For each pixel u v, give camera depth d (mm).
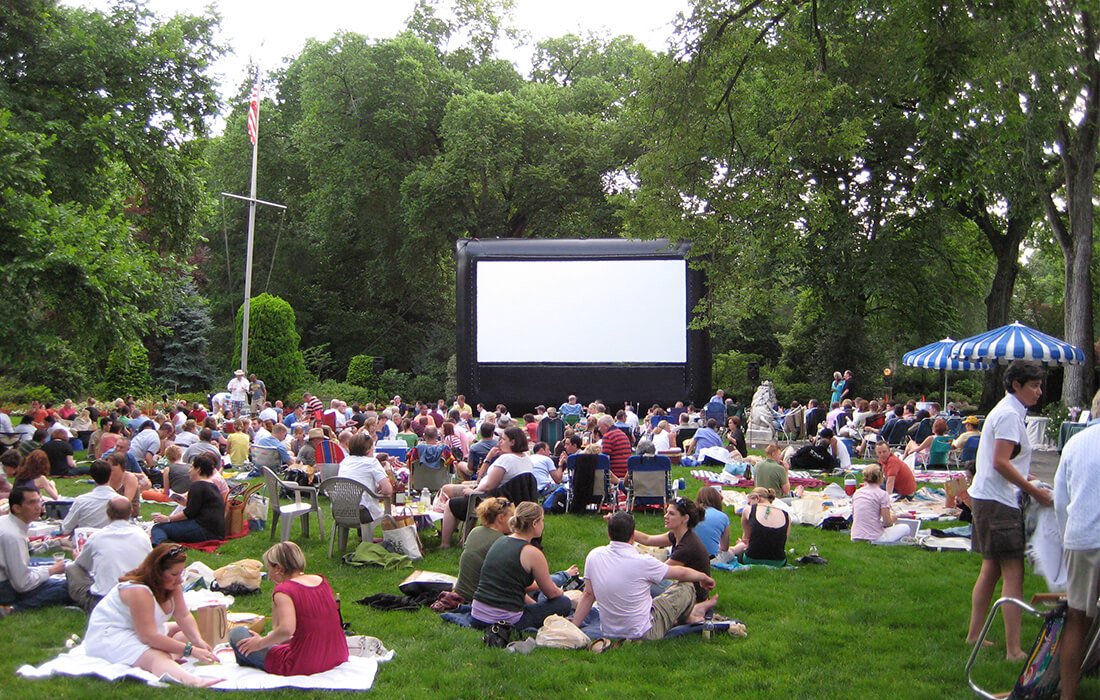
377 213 39219
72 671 6059
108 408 24516
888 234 27516
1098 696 5477
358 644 6719
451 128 35531
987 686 6031
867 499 10875
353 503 9797
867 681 6172
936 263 31172
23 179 15992
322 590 6344
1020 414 6336
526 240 27234
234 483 12805
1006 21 12094
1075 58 15969
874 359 30891
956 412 24922
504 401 26688
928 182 24828
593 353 26469
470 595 7875
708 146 14391
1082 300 20031
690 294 26172
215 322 46125
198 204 22938
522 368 26656
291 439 16703
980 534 6543
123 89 20344
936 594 8438
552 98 36875
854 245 27438
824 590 8562
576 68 43094
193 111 21500
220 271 46531
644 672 6406
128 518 7719
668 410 23844
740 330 36875
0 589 7539
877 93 19672
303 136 39219
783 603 8133
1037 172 20641
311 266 47625
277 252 46562
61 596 7758
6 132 15547
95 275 16062
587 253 26625
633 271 26391
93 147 19266
